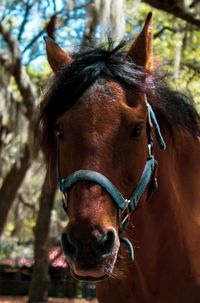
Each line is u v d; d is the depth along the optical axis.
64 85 3.08
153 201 3.41
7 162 14.22
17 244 23.42
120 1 9.52
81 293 18.56
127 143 2.98
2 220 12.49
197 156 3.68
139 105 3.10
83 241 2.74
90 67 3.11
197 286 3.43
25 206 15.30
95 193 2.85
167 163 3.49
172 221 3.46
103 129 2.93
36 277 12.48
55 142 3.34
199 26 11.05
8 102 11.09
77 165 2.91
